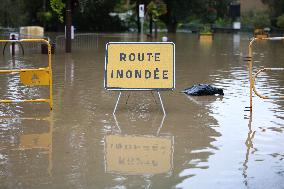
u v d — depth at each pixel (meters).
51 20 56.09
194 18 70.06
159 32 61.66
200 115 11.91
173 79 12.29
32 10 57.28
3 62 23.11
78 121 11.26
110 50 12.34
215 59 25.94
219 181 7.41
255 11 70.38
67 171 7.87
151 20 52.56
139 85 12.27
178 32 62.91
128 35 50.09
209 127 10.73
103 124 10.99
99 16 61.66
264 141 9.59
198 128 10.65
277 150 8.98
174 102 13.58
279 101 13.66
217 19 67.94
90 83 16.86
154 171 7.89
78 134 10.12
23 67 21.20
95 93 14.91
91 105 13.09
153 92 15.10
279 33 53.97
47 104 13.20
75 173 7.78
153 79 12.29
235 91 15.37
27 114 11.96
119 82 12.29
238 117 11.70
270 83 17.06
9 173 7.76
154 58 12.33
